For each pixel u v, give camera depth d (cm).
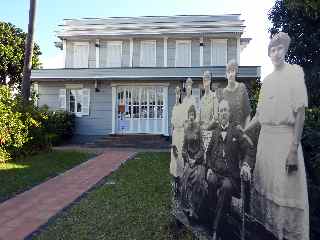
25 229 726
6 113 1480
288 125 375
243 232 462
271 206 399
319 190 437
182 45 2641
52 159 1552
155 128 2444
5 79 3409
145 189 1016
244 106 466
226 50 2614
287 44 387
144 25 2620
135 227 709
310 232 438
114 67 2492
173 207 741
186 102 682
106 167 1426
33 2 1928
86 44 2698
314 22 1291
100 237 660
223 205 520
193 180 635
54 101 2523
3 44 3316
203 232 593
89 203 894
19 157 1558
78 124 2500
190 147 652
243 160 462
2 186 1061
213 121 556
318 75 1184
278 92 390
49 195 997
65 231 698
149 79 2388
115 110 2461
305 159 456
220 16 2627
